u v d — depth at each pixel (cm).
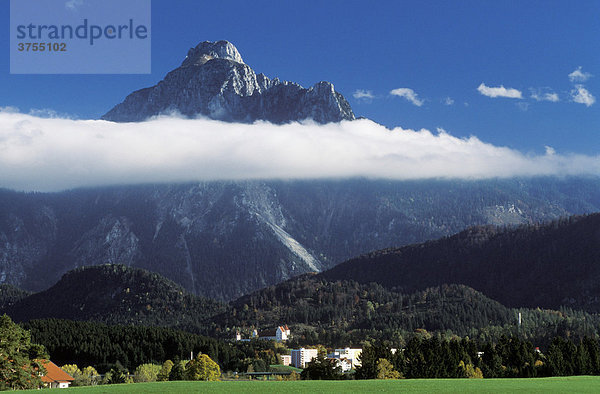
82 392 10725
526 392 10556
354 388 11225
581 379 13438
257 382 12531
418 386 11531
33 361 13912
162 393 10575
